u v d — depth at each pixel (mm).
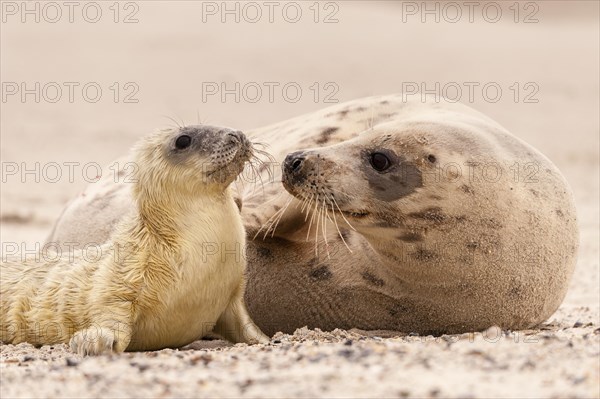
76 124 113875
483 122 31328
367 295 30969
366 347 24156
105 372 22344
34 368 23859
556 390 19312
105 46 162000
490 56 163875
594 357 22203
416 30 180750
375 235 29359
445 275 29109
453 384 19812
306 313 32344
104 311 27797
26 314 30203
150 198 28828
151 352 26453
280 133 36125
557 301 30766
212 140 28625
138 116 119875
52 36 165375
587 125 111125
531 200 29016
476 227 28562
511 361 21812
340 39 171375
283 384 20375
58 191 77250
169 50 161125
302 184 29266
